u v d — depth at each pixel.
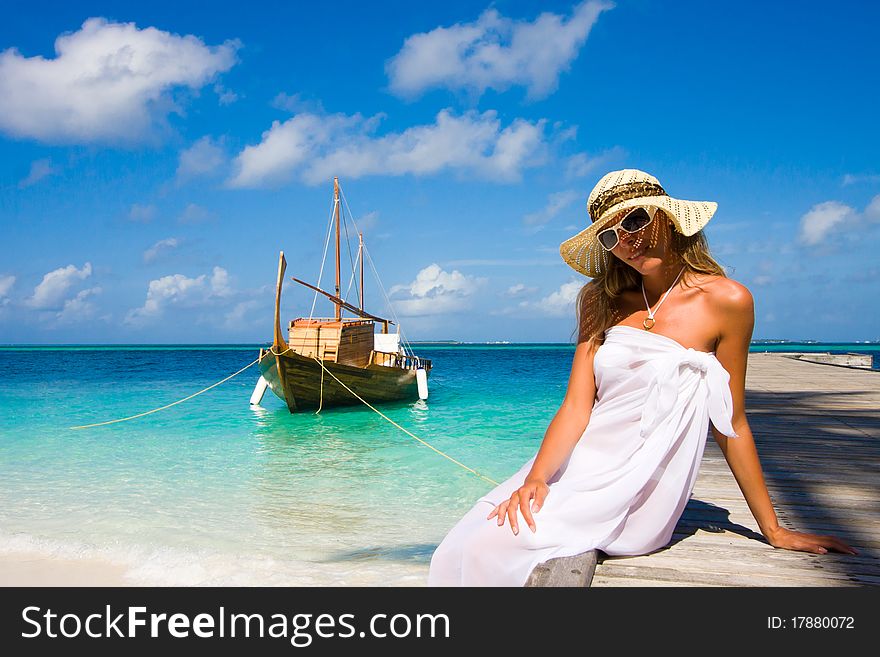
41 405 18.89
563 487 2.31
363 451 11.07
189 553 5.22
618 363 2.31
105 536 5.78
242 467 9.52
